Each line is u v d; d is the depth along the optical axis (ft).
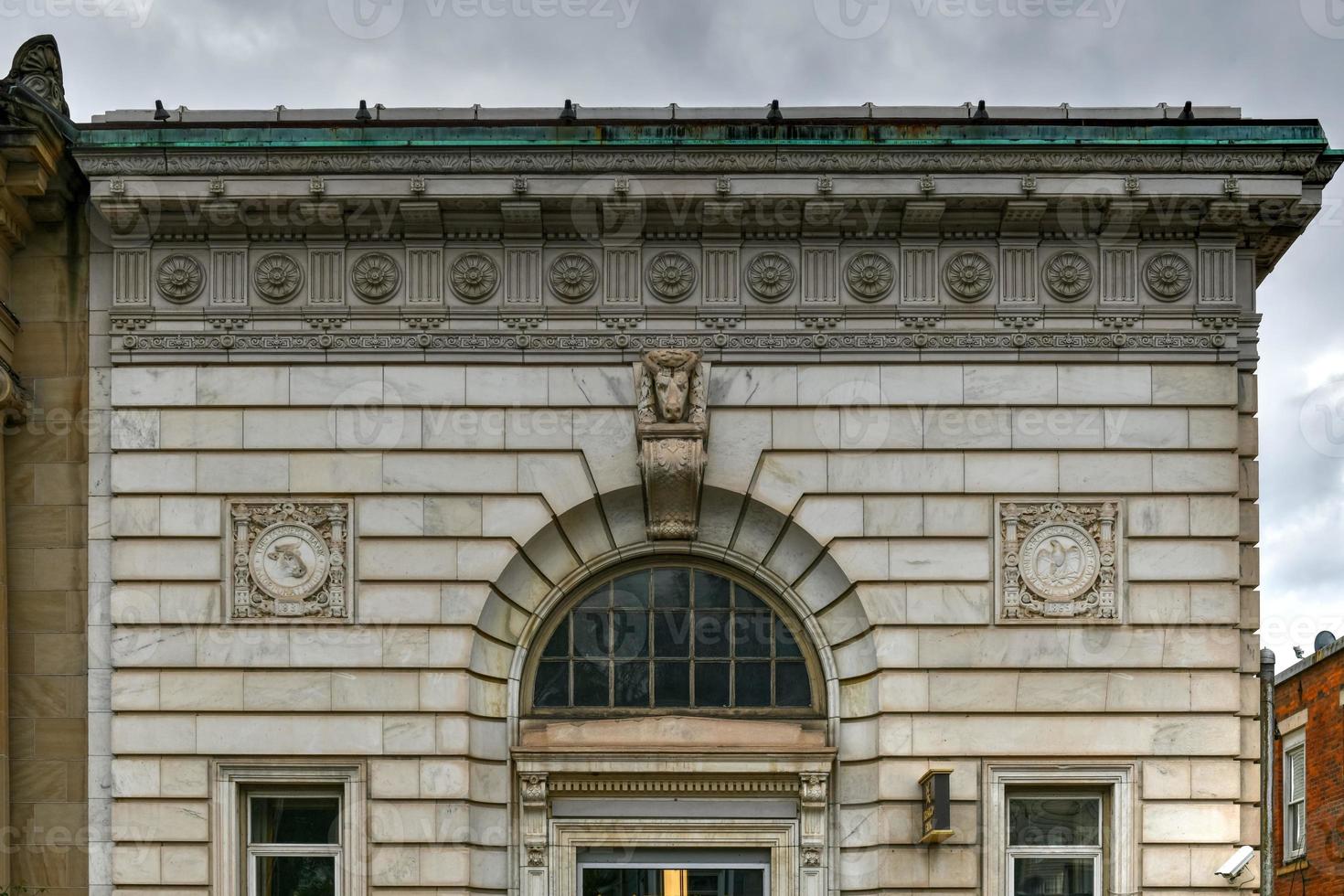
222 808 53.47
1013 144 53.67
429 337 55.36
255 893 54.39
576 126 54.08
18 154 52.54
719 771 55.01
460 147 53.78
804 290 55.67
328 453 55.11
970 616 54.54
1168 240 55.83
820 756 54.70
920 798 53.67
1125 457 55.06
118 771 53.47
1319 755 90.02
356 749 53.67
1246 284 56.65
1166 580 54.44
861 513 55.21
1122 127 54.39
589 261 55.88
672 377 54.19
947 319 55.52
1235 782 53.57
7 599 54.44
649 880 56.03
